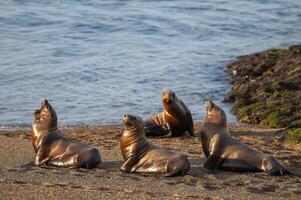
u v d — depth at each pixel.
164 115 55.72
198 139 54.72
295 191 39.81
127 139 43.12
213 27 105.44
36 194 37.66
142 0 121.75
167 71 80.94
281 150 50.06
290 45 96.12
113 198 37.44
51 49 89.94
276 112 62.09
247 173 43.16
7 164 43.84
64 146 43.91
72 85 74.88
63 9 112.44
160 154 42.66
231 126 60.34
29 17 106.56
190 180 41.38
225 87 75.00
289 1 124.38
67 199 36.97
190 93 72.81
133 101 69.38
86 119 62.53
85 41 95.44
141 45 94.06
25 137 52.91
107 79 77.50
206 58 87.44
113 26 103.81
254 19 110.88
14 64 82.25
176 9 116.06
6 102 67.69
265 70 78.69
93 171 42.78
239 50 92.69
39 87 73.62
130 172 42.84
